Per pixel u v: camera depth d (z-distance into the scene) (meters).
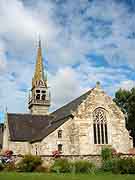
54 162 39.97
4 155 42.47
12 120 70.62
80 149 57.72
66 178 28.56
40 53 106.44
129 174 35.78
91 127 59.59
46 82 101.56
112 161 39.06
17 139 66.00
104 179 28.66
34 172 36.88
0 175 30.05
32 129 70.00
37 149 61.56
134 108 83.56
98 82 62.41
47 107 99.38
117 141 60.69
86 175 32.47
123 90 89.25
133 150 59.84
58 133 60.31
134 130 83.56
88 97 60.88
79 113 59.56
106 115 61.41
